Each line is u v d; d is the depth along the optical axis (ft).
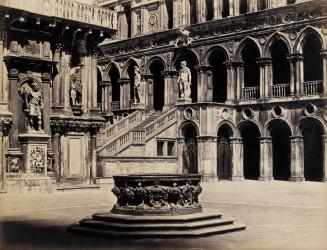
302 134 136.15
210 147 135.64
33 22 93.76
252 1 141.28
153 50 163.73
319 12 126.82
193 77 164.55
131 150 130.31
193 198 52.29
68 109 101.40
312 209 67.46
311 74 143.13
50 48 98.89
